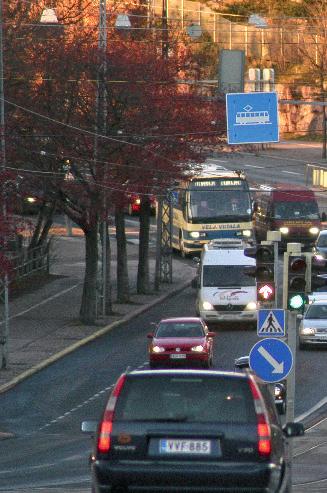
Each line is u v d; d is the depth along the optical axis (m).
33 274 152.25
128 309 132.88
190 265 169.00
